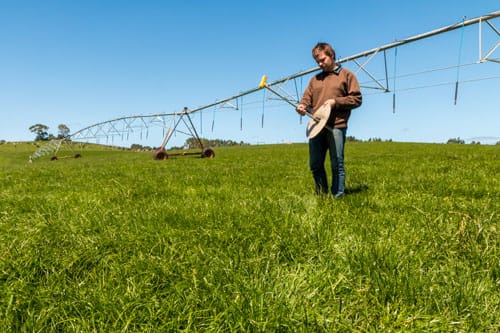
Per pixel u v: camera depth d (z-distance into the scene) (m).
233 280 2.38
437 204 4.37
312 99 5.32
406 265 2.43
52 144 54.78
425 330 1.79
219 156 25.92
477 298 2.04
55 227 3.75
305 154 25.69
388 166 10.84
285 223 3.54
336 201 4.60
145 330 1.88
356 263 2.52
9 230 3.76
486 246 2.73
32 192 6.70
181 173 10.34
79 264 2.76
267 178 8.20
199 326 1.94
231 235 3.28
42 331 1.91
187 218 3.87
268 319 1.92
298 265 2.54
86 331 1.89
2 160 57.22
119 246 3.10
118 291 2.30
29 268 2.70
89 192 6.20
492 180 6.51
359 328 1.83
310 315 1.94
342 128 4.94
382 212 4.06
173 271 2.61
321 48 4.94
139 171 11.55
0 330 1.90
